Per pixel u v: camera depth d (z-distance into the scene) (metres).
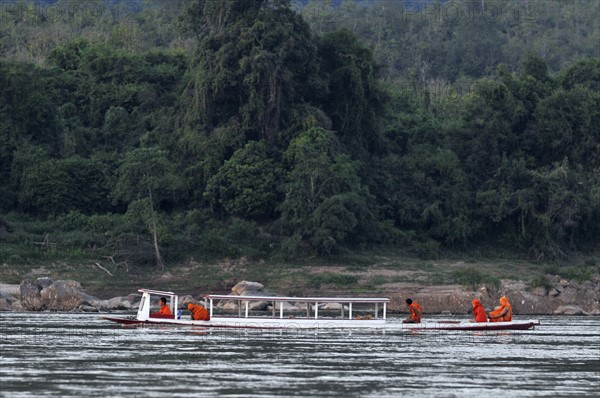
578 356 129.50
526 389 101.25
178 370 111.44
